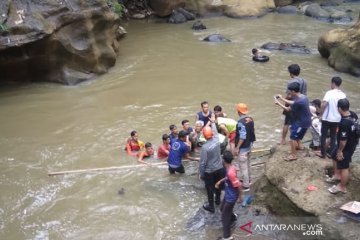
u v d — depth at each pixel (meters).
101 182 9.30
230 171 7.14
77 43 14.47
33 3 13.80
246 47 18.28
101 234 7.82
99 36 15.45
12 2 13.39
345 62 15.13
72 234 7.86
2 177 9.53
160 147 10.17
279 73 15.23
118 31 18.75
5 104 13.02
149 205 8.55
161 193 8.89
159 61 16.67
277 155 8.71
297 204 7.40
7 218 8.31
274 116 11.99
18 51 13.48
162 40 19.48
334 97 8.22
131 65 16.25
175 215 8.23
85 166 9.89
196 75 15.16
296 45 17.86
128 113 12.42
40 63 14.09
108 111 12.58
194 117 12.05
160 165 9.86
